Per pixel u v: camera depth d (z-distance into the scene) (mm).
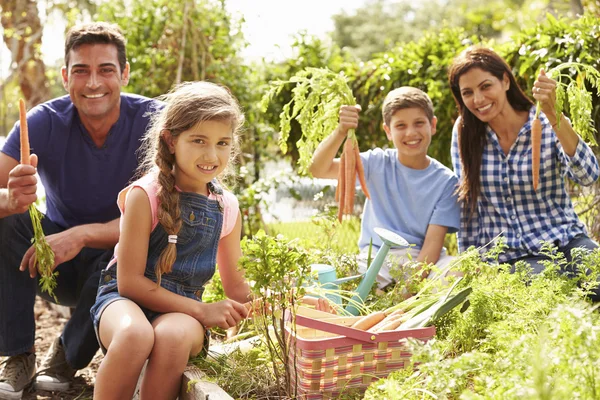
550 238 3363
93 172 3264
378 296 3096
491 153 3518
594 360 1620
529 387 1505
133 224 2416
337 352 2176
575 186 4340
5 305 2988
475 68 3391
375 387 1973
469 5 23672
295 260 2135
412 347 1802
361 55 30000
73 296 3344
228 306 2416
